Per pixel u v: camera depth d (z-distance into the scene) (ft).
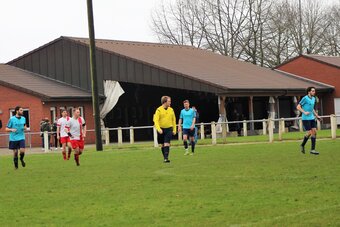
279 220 40.32
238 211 44.24
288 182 57.52
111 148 132.87
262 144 114.73
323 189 52.31
